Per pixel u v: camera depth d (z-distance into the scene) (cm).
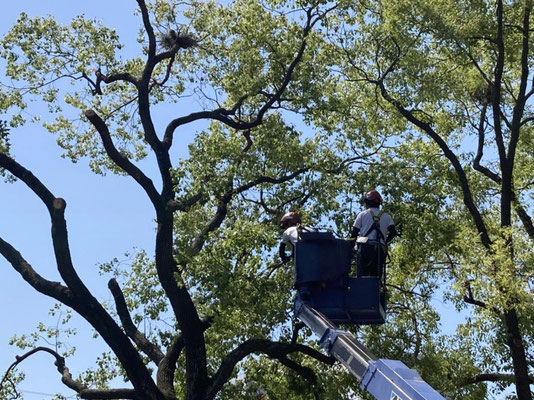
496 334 2294
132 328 2203
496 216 2434
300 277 1627
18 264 2038
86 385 2236
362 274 1659
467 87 2370
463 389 2283
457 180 2275
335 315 1673
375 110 2350
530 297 1820
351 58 2322
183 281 1919
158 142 2106
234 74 2275
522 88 2177
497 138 2191
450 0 2138
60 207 1975
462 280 1884
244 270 1944
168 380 2059
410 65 2212
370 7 2256
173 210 2000
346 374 2216
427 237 2202
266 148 2230
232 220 2194
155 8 2342
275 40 2231
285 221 1728
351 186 2180
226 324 2003
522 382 2077
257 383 2155
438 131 2444
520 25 2177
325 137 2320
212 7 2347
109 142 2006
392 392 1350
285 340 2138
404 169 2231
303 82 2205
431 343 2292
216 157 2064
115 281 2220
